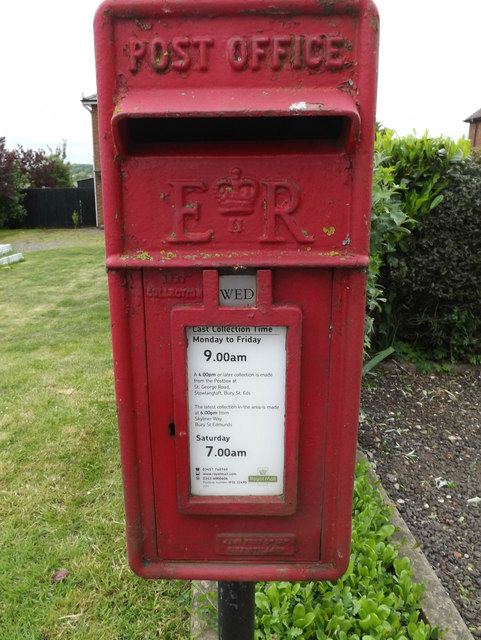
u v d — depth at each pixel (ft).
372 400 13.58
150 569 4.45
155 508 4.36
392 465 10.77
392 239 13.64
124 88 3.48
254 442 4.18
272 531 4.38
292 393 3.98
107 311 23.39
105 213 3.69
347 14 3.36
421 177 13.82
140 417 4.15
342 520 4.30
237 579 4.42
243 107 3.31
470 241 14.01
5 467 10.48
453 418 12.78
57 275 32.37
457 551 8.39
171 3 3.34
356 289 3.77
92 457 10.83
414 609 6.82
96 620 7.07
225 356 3.97
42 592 7.52
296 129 4.10
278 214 3.64
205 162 3.58
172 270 3.78
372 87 3.43
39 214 70.44
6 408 13.14
